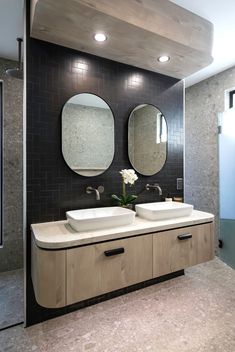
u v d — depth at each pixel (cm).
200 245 197
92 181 202
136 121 225
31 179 174
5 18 188
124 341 153
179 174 256
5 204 257
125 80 218
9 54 249
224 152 277
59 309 182
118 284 156
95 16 144
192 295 210
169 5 171
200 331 161
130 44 179
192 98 337
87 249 144
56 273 135
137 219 194
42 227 167
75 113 192
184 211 202
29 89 172
